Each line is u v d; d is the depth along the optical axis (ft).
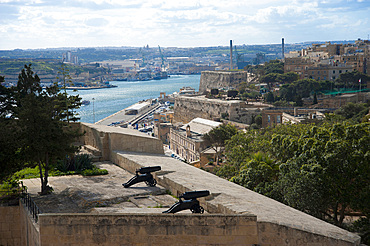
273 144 119.75
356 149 92.63
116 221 51.01
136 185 80.94
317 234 52.47
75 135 85.20
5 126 82.64
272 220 52.90
